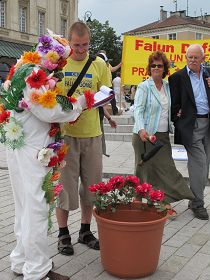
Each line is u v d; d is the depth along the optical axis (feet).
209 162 18.75
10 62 115.34
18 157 11.60
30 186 11.44
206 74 17.95
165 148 17.81
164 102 17.49
